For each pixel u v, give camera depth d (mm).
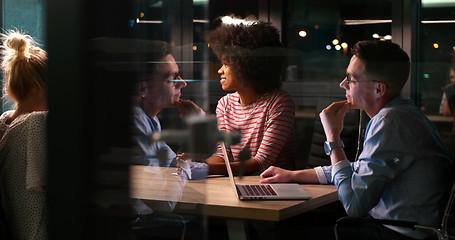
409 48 4008
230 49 3305
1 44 1998
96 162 684
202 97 729
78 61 647
